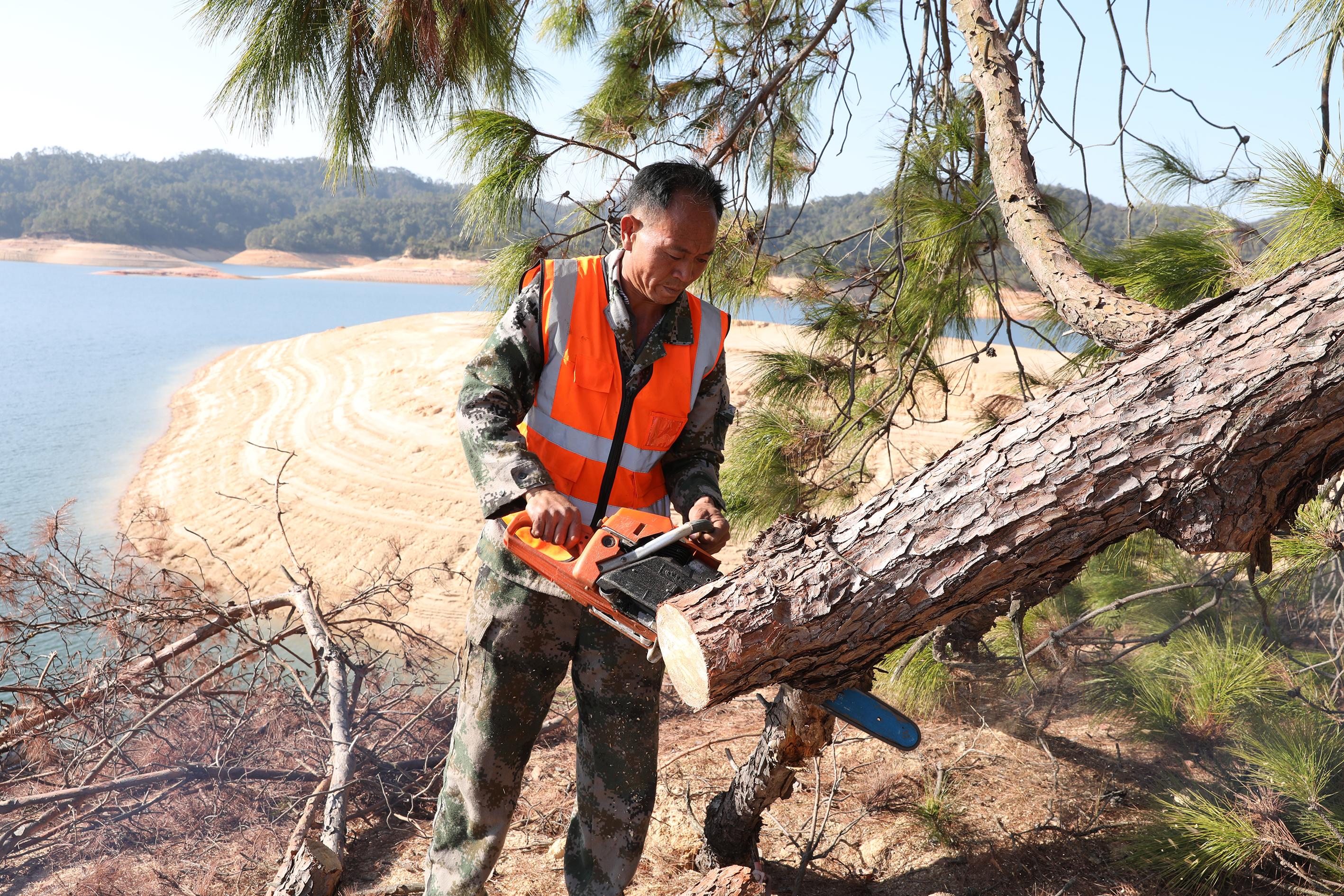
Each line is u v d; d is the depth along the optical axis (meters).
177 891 2.66
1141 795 2.95
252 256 192.12
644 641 1.59
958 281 2.99
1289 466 1.36
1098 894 2.41
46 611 4.53
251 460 14.76
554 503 1.62
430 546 10.89
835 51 3.94
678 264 1.68
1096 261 2.58
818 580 1.49
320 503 12.46
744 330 12.66
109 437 18.50
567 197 3.30
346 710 3.41
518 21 3.39
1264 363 1.30
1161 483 1.37
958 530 1.46
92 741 3.74
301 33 2.86
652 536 1.65
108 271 136.38
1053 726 3.61
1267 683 2.97
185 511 13.20
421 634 4.69
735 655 1.45
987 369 8.05
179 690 4.02
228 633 4.47
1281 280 1.38
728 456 3.42
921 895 2.49
